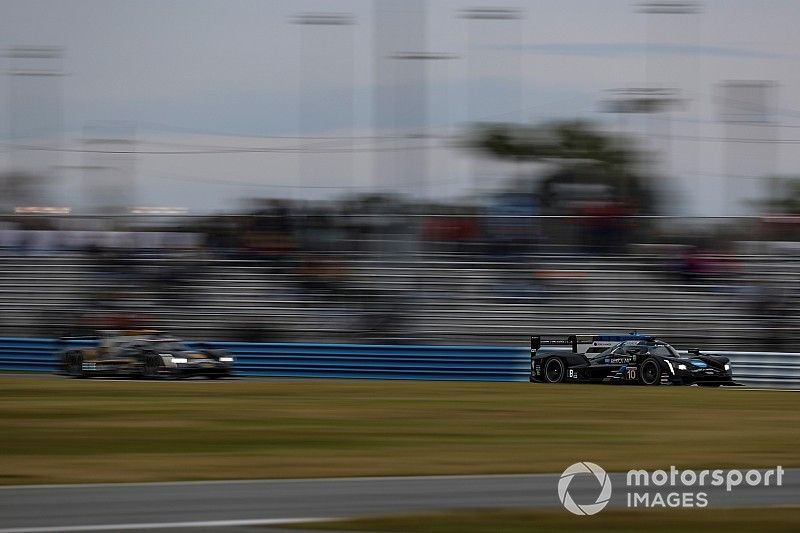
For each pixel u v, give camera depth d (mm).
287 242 100750
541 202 121125
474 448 39531
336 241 100625
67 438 42344
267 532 24609
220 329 92250
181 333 92750
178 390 67438
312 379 81188
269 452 38438
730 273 91250
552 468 34750
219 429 45375
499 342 87125
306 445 40406
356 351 82062
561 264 95188
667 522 25984
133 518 26266
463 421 48625
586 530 25031
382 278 95125
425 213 103562
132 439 42094
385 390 68312
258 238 101125
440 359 80688
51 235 104750
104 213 108562
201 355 79312
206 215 103812
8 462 35875
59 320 96312
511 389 69688
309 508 27797
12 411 52906
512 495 29859
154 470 34188
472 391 67688
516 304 90688
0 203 116812
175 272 99500
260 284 96625
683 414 52219
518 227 98188
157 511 27234
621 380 75000
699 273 91625
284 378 82375
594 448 39469
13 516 26516
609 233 96625
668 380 73688
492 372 79688
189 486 31188
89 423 47625
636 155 118875
